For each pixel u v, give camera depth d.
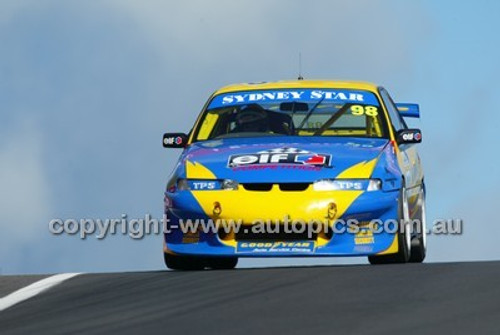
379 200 35.06
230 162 36.00
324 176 35.16
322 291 26.86
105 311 25.81
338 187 35.00
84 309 26.39
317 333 21.75
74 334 22.88
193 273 31.69
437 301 24.81
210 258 38.06
